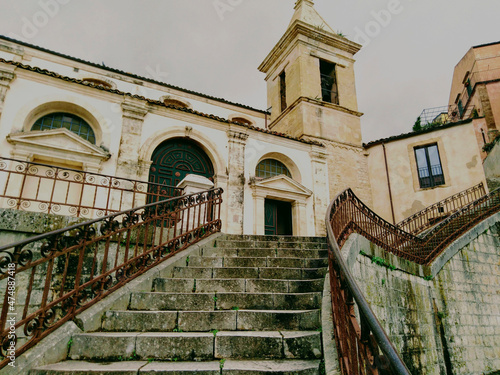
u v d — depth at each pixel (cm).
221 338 321
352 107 1673
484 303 921
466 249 955
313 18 1858
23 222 471
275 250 577
